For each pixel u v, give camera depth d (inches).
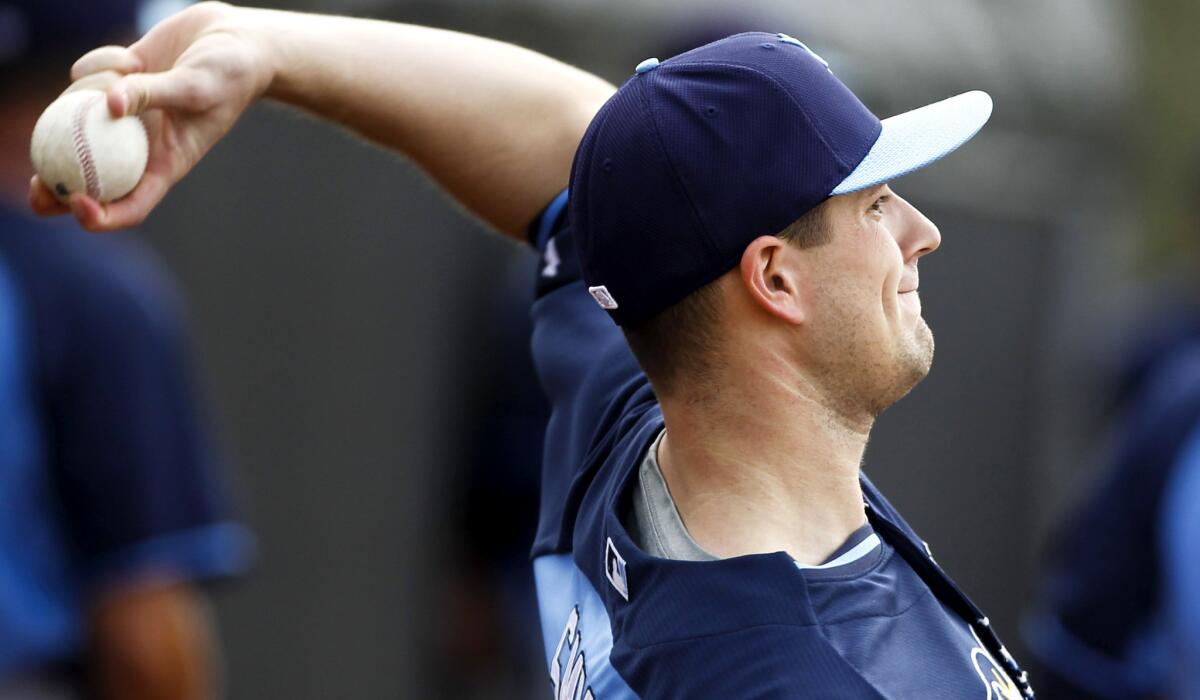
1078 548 511.8
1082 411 995.3
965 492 961.5
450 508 774.5
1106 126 1008.9
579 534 293.0
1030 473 986.7
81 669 430.0
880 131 264.7
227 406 699.4
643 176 260.2
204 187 690.2
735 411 260.1
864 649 244.4
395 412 754.8
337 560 738.8
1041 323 988.6
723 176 256.8
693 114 259.4
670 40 629.9
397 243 750.5
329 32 324.8
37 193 278.4
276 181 713.0
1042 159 972.6
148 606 429.4
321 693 735.1
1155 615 494.6
